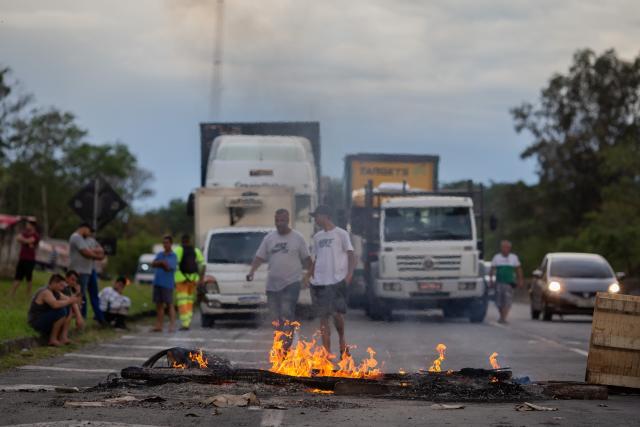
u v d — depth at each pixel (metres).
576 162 127.31
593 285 45.00
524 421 12.91
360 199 47.66
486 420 12.95
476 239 42.25
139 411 13.40
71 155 164.75
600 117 126.69
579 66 127.12
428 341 29.42
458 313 45.69
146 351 25.33
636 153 101.88
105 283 61.03
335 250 22.31
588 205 127.62
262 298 36.22
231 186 41.78
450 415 13.35
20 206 152.50
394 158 50.78
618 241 91.75
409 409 13.88
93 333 30.58
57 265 89.50
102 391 15.42
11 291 38.75
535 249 113.31
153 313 43.25
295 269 22.53
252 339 29.97
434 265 41.94
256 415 13.17
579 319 48.66
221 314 36.25
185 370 16.30
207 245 37.44
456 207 42.59
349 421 12.74
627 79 126.25
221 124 45.97
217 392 15.15
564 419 13.17
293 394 15.30
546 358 24.22
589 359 16.91
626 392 16.80
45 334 26.23
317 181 45.28
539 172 128.38
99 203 33.47
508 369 16.55
